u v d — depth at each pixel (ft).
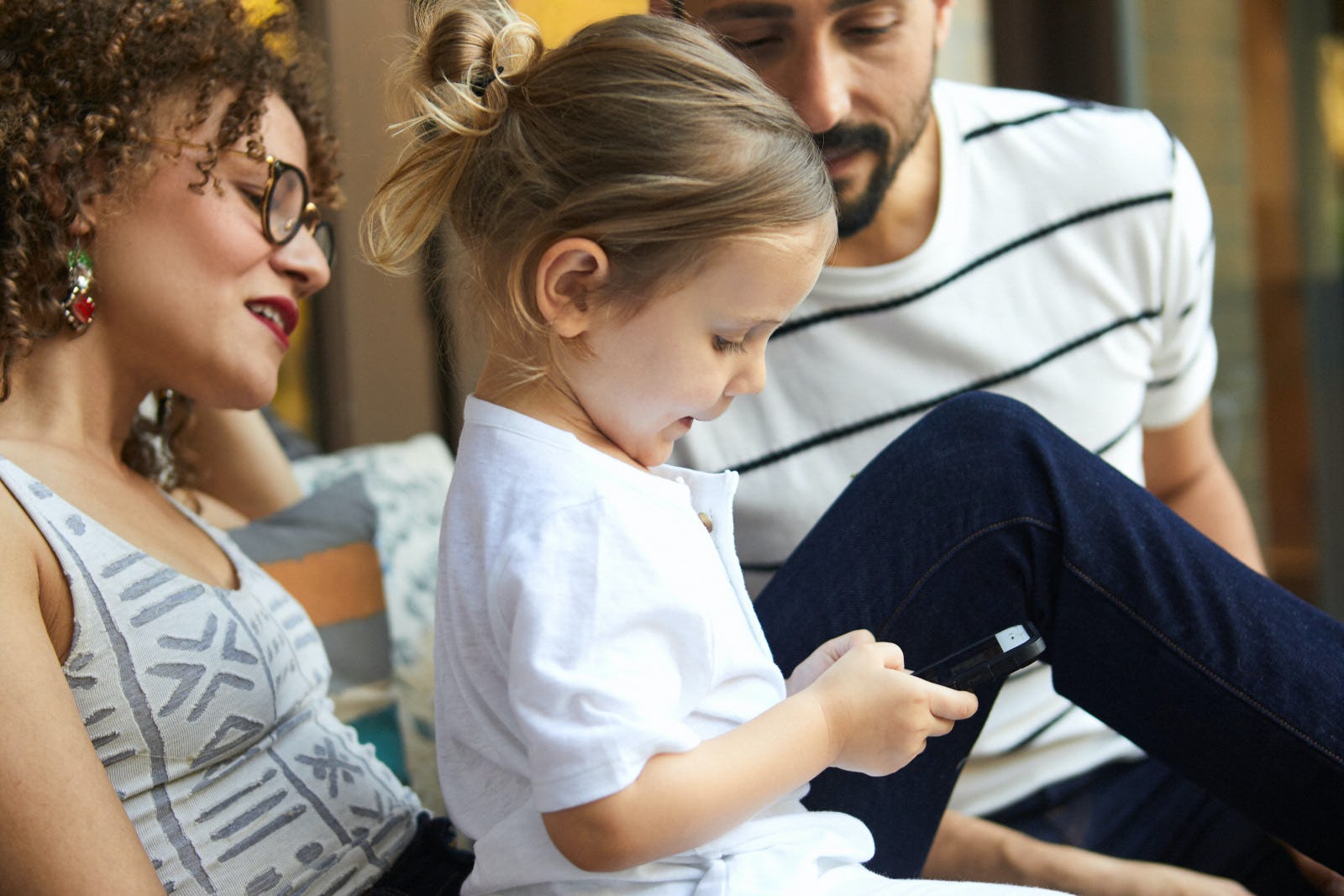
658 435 3.11
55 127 3.31
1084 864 4.07
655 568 2.74
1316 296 9.50
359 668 4.80
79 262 3.33
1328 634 3.44
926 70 4.28
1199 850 4.29
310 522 5.06
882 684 2.93
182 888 3.10
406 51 3.43
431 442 6.47
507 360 3.05
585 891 2.82
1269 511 9.66
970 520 3.58
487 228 3.06
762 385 3.11
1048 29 9.21
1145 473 5.47
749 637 3.08
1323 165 9.39
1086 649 3.53
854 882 2.97
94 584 3.10
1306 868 4.00
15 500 3.05
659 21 3.15
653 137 2.88
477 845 2.96
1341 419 9.49
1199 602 3.42
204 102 3.44
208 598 3.40
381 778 3.84
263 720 3.42
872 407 4.63
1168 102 9.27
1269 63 9.39
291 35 4.21
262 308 3.67
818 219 2.97
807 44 4.06
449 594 2.93
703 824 2.66
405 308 8.26
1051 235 4.80
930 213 4.75
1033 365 4.71
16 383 3.36
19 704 2.75
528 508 2.80
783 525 4.58
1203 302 5.08
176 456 4.54
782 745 2.78
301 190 3.65
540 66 3.13
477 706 2.93
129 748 3.10
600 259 2.86
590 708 2.57
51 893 2.67
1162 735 3.50
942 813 3.72
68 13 3.33
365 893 3.49
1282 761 3.36
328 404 8.26
